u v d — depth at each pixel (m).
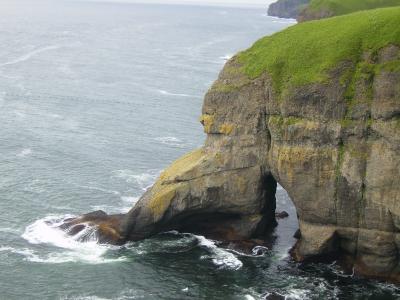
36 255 58.22
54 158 87.69
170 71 174.25
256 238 61.69
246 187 59.84
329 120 53.25
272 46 60.25
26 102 122.38
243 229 61.66
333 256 56.84
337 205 54.06
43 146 92.94
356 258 55.34
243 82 59.19
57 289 52.62
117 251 59.31
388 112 50.16
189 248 60.03
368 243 53.31
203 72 175.25
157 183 62.25
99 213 65.12
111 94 136.12
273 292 51.91
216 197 60.91
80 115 115.00
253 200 60.16
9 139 95.25
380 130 50.75
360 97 51.91
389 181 50.84
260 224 61.47
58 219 66.00
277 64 57.59
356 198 52.94
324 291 51.97
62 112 116.38
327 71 53.72
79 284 53.47
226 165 60.09
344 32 55.69
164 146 97.62
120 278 54.56
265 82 57.72
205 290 52.78
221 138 60.56
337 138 53.03
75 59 185.12
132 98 133.25
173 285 53.56
